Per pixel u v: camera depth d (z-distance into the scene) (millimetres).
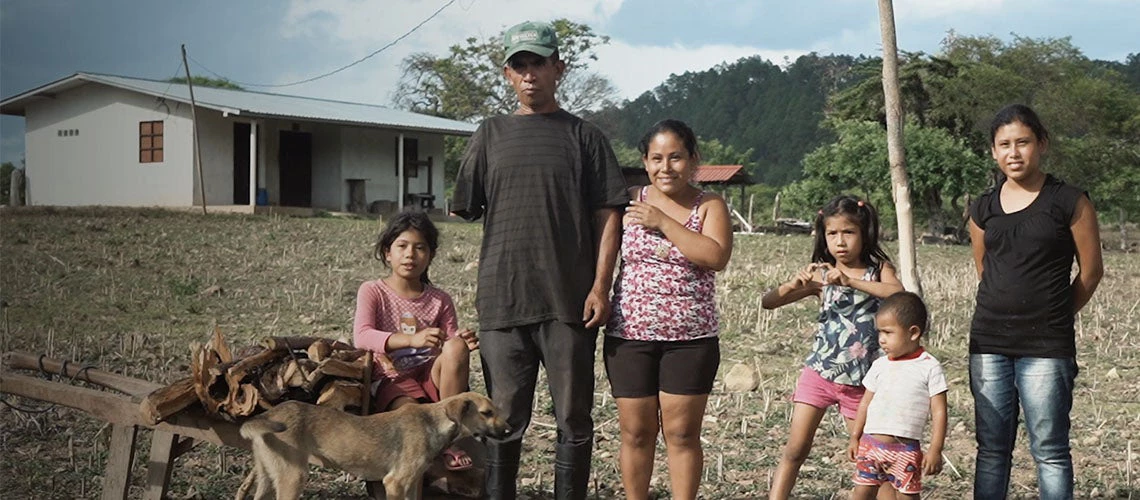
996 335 5828
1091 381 11062
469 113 61969
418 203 37938
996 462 5914
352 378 5910
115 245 21078
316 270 18844
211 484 6898
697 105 149250
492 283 5816
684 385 5820
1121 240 46438
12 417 8383
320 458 5449
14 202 36656
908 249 13828
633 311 5836
